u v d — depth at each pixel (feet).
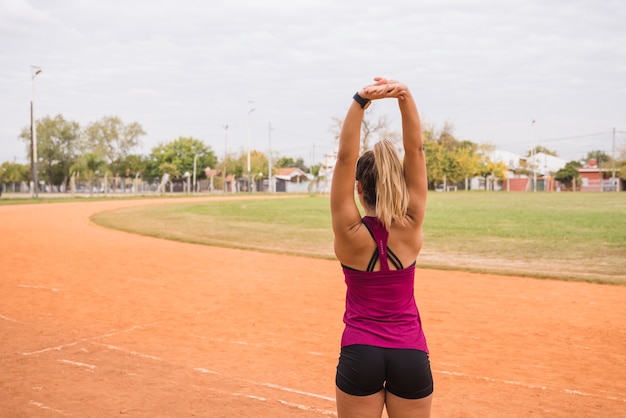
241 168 374.43
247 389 18.72
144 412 16.66
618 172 340.18
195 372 20.52
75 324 28.07
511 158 438.81
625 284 39.91
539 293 36.73
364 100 9.03
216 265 49.73
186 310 31.63
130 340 25.08
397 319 9.14
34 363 21.52
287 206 147.95
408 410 9.21
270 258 54.49
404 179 9.39
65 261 50.96
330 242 69.67
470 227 84.84
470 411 16.85
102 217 107.14
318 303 33.71
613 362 21.98
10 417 16.20
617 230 79.30
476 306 32.63
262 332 26.68
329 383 19.38
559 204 149.28
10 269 46.19
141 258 53.52
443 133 352.90
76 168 279.08
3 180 317.83
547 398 17.98
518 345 24.44
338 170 9.17
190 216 111.75
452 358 22.50
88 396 17.98
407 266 9.24
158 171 360.69
